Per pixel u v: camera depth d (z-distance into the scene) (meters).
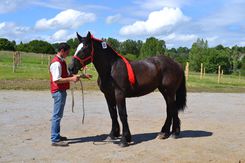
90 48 6.80
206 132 8.67
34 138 7.52
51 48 81.12
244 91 23.62
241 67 73.88
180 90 8.08
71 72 6.77
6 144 6.98
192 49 68.31
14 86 18.19
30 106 12.09
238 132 8.77
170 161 6.10
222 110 13.08
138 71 7.30
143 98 16.19
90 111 11.55
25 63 41.53
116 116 7.52
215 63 67.06
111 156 6.32
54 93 6.81
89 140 7.52
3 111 10.88
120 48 74.81
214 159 6.28
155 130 8.72
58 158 6.12
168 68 7.70
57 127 6.92
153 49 57.03
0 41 78.12
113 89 7.05
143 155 6.43
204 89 23.08
